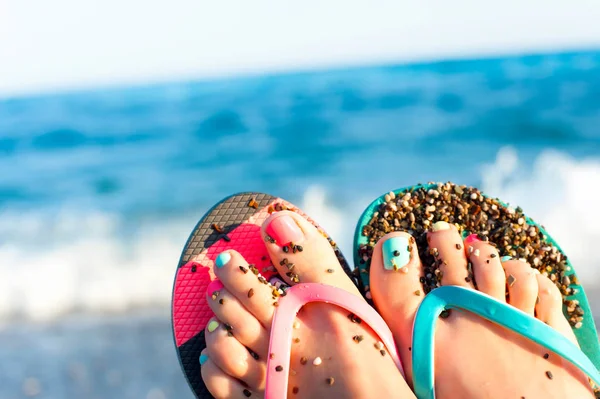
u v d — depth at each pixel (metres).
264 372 0.53
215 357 0.53
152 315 0.90
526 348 0.52
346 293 0.53
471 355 0.52
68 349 0.82
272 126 1.78
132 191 1.43
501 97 1.82
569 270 0.56
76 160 1.68
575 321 0.55
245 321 0.53
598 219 1.08
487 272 0.54
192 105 2.00
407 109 1.82
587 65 1.97
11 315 0.92
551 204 1.17
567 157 1.33
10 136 1.91
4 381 0.78
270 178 1.45
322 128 1.72
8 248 1.13
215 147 1.67
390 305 0.54
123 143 1.79
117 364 0.79
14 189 1.49
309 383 0.52
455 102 1.84
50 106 2.03
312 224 0.56
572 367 0.52
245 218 0.57
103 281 1.00
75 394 0.76
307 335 0.53
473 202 0.57
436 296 0.53
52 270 1.04
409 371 0.53
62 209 1.34
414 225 0.56
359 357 0.52
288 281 0.55
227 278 0.54
